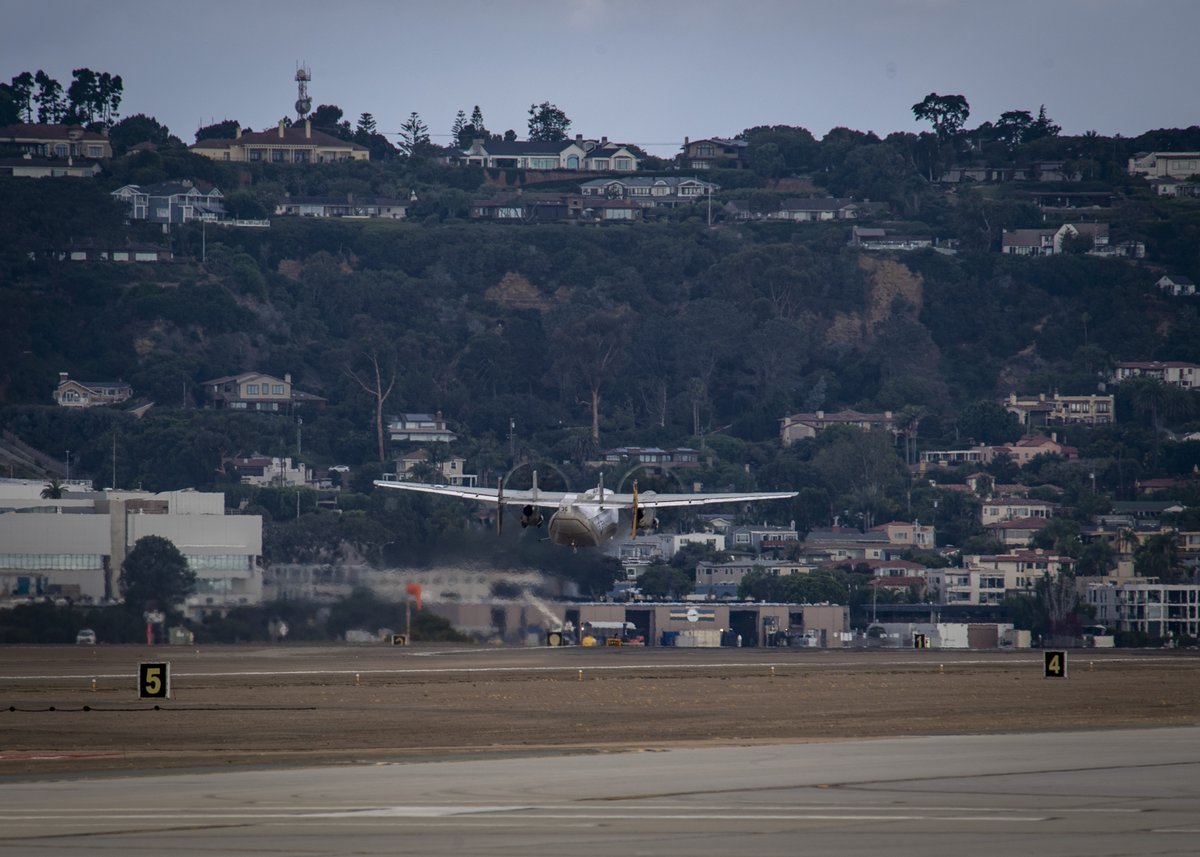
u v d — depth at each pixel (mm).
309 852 64812
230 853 64625
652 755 99938
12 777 88750
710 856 63562
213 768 92938
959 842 66500
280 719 132750
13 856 64062
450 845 66125
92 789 83188
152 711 141000
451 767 92875
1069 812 74312
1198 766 92375
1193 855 63469
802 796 79812
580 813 74438
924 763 94438
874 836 68062
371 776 88375
